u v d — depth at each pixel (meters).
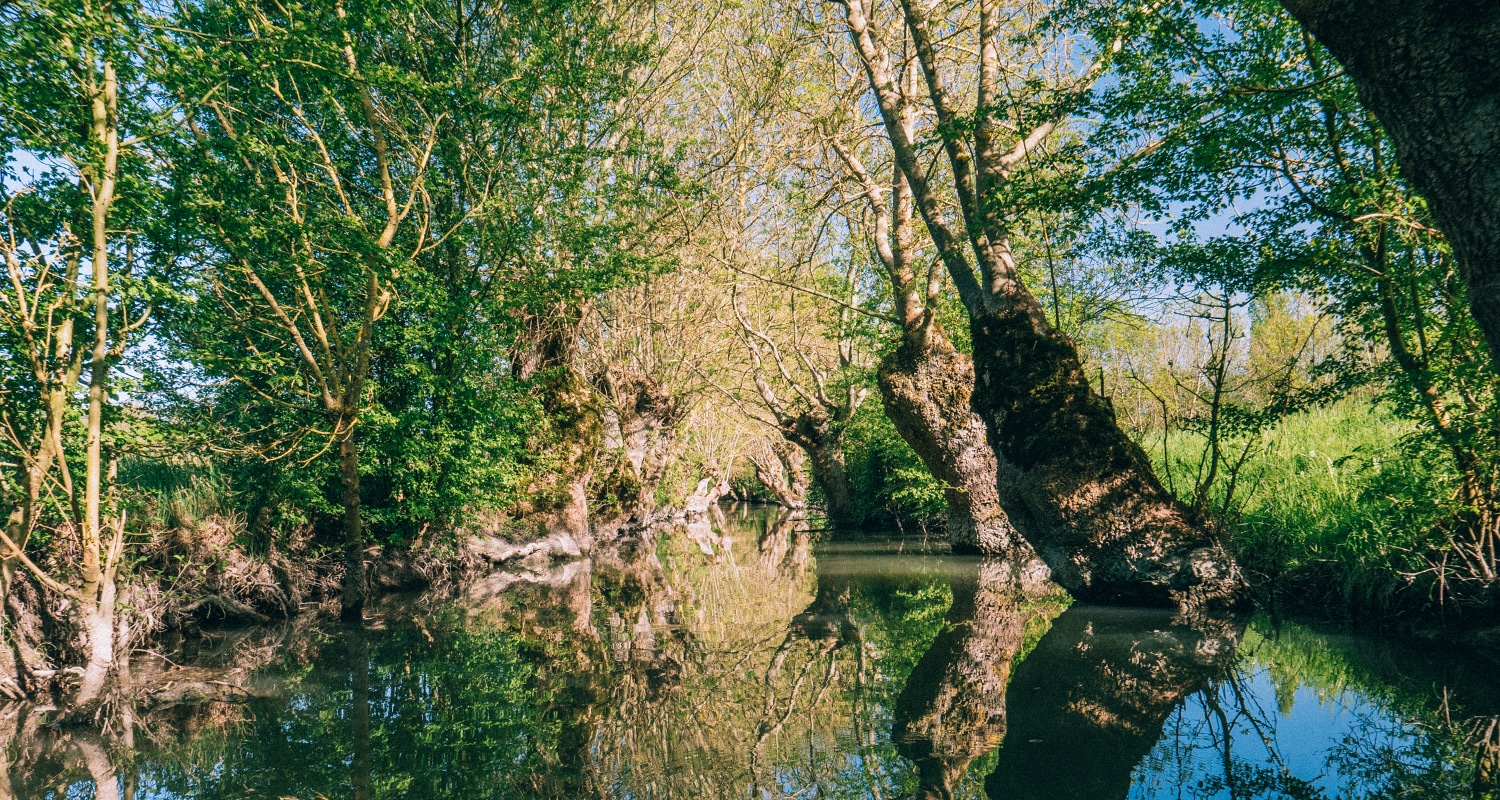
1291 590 9.23
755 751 5.56
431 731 6.12
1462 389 6.82
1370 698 5.85
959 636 8.87
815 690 7.09
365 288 10.84
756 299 27.05
